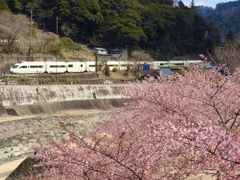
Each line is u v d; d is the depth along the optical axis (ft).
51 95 140.56
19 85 131.54
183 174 18.89
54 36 233.35
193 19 303.68
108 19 273.13
